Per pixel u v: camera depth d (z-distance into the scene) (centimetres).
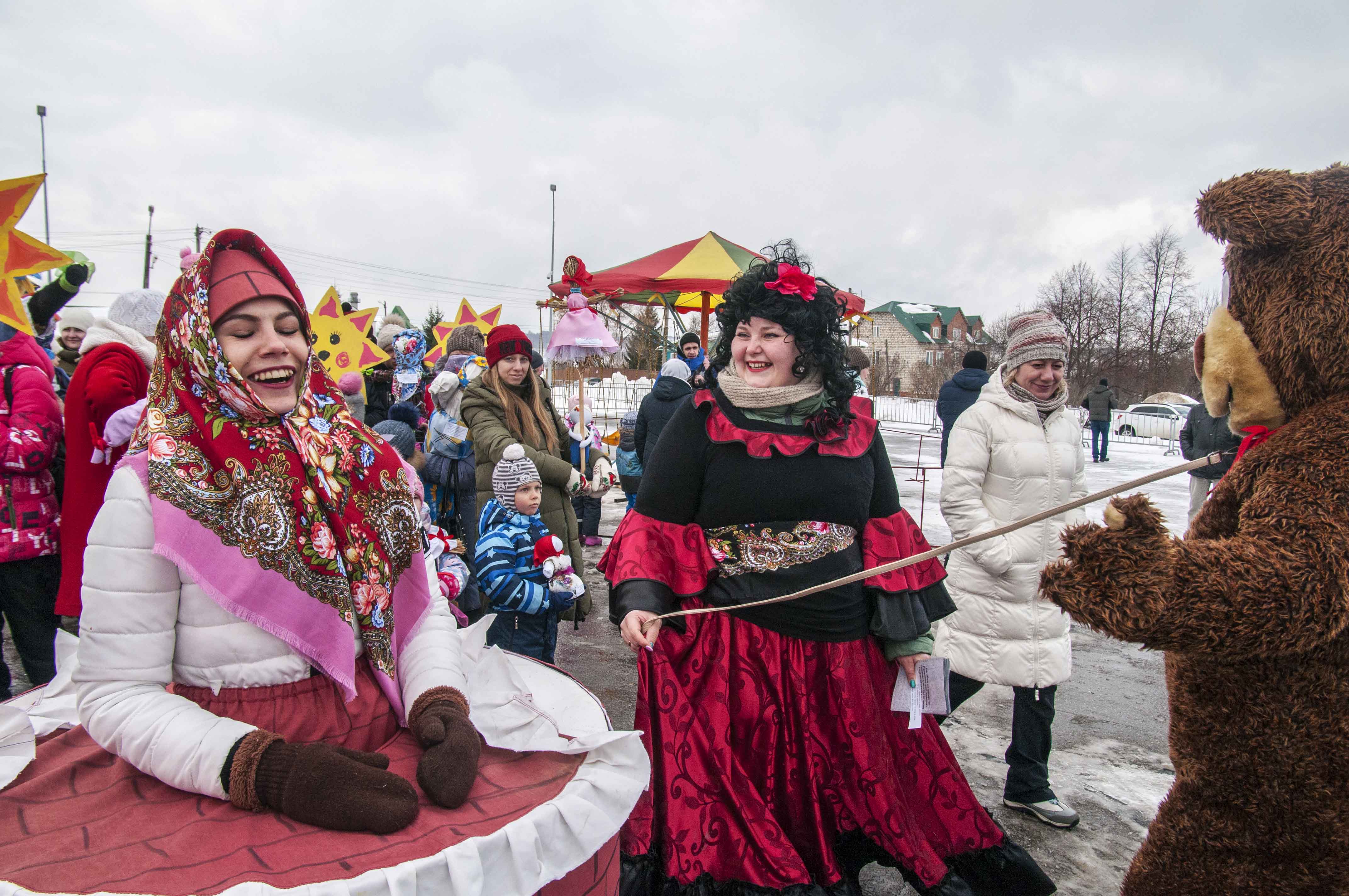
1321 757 149
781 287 229
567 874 142
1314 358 152
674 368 691
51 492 333
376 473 163
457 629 196
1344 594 138
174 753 134
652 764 216
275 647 147
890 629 229
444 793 140
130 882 116
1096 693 449
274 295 143
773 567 224
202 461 140
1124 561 145
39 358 335
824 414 234
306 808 130
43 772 149
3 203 297
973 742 380
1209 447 805
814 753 222
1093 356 3831
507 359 424
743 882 207
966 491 317
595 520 756
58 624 340
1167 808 171
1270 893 155
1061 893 269
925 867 216
